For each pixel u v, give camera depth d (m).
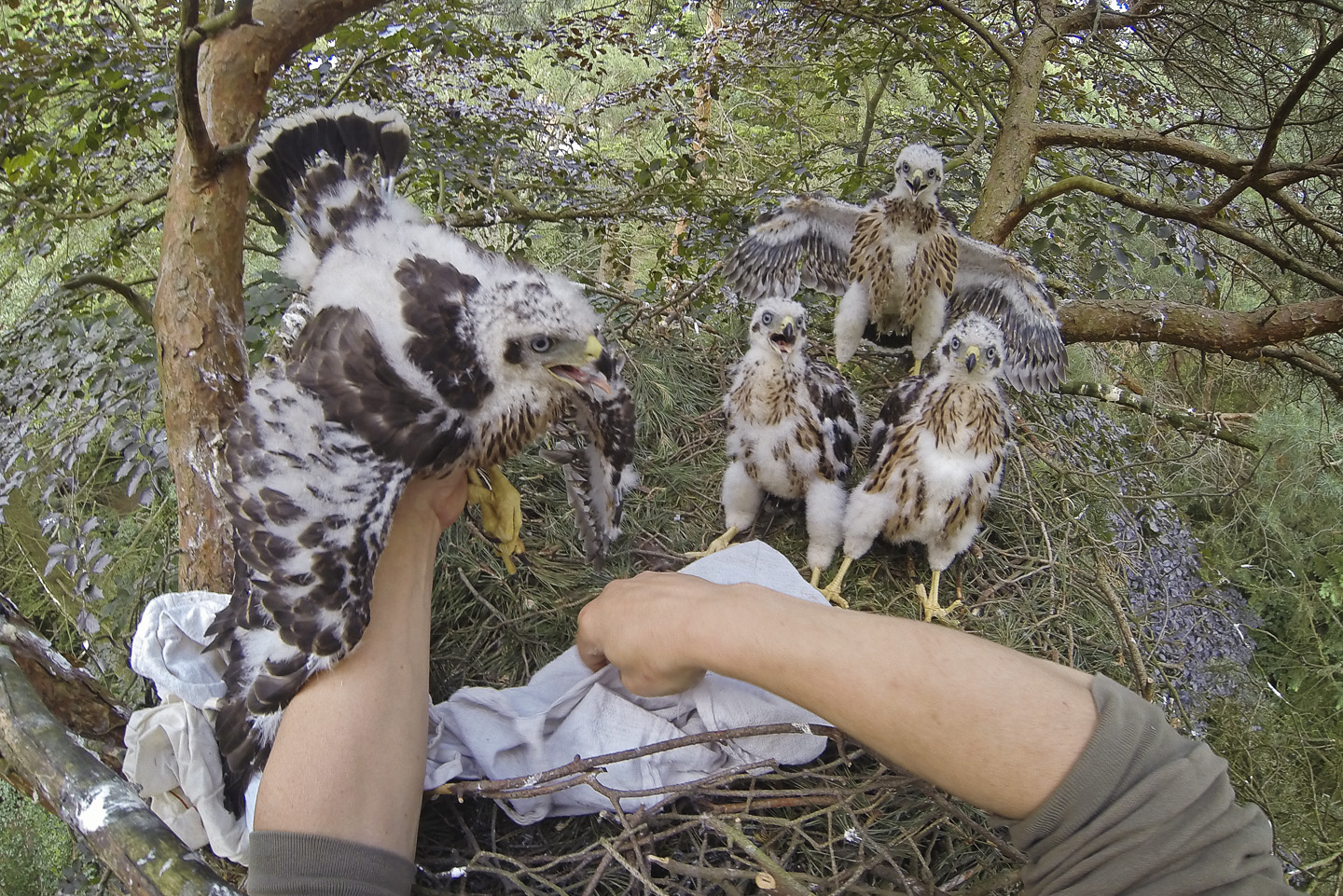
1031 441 1.58
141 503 1.12
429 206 1.94
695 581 0.80
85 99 1.47
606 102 2.43
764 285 1.71
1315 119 1.71
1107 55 2.17
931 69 2.36
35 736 0.74
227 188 0.84
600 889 0.84
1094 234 1.91
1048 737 0.57
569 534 1.22
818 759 0.94
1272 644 2.54
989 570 1.29
